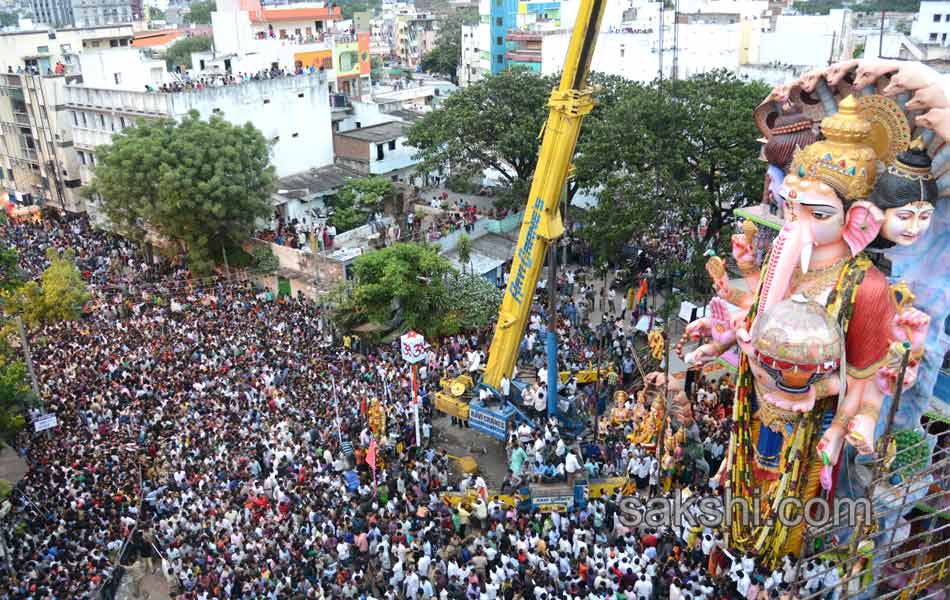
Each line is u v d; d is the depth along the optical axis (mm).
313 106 68250
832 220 20938
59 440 35250
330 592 25219
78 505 30281
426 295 45812
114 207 55594
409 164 70250
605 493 31031
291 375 39844
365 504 29703
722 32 77500
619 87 57719
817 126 23328
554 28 97875
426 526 28406
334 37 95438
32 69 76375
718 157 45062
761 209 30016
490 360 35156
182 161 52781
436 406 36969
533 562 25625
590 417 36656
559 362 39938
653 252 51344
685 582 23703
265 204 54844
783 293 21500
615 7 92750
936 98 19500
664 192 45625
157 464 32812
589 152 48062
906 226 20406
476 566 26750
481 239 57812
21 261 58219
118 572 28562
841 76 21688
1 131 77688
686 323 40500
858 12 110000
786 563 22766
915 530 23219
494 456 35438
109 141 67750
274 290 54750
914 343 20188
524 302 33281
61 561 27750
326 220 61875
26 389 34688
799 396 20953
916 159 20203
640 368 36000
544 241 31875
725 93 48719
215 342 43562
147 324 46844
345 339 45156
